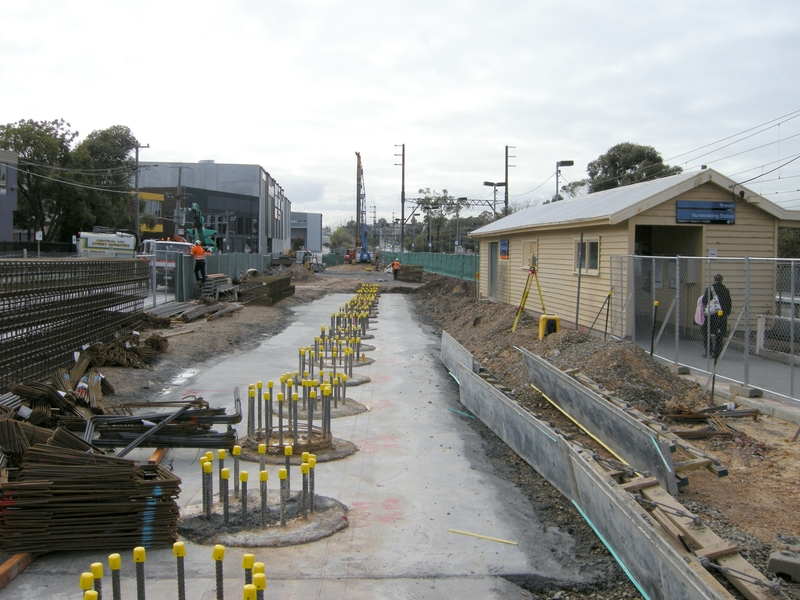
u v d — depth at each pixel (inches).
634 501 233.5
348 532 252.5
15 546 216.7
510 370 557.3
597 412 354.0
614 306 589.3
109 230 1966.0
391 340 792.9
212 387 502.0
